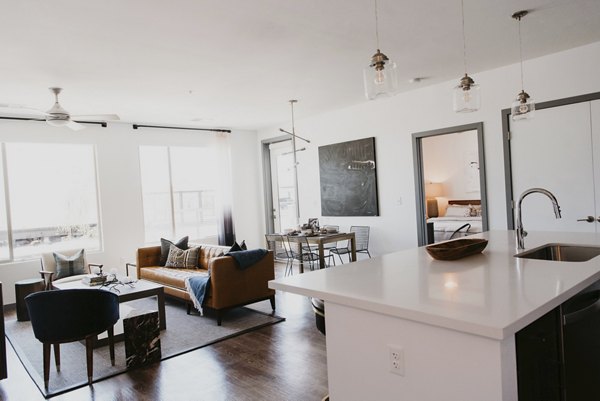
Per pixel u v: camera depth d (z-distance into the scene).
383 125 6.11
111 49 3.58
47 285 5.03
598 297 1.94
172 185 7.55
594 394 1.87
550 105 4.43
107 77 4.36
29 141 6.02
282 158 8.15
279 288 1.96
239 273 4.54
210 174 8.07
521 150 4.70
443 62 4.48
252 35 3.43
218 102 5.79
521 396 1.47
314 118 7.19
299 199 7.61
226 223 7.95
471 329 1.26
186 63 4.05
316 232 5.76
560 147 4.41
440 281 1.84
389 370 1.56
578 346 1.75
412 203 5.82
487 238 3.21
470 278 1.86
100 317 3.17
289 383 2.95
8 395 3.02
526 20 3.43
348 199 6.66
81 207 6.57
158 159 7.43
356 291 1.73
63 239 6.41
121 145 6.86
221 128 8.01
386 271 2.14
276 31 3.37
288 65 4.27
